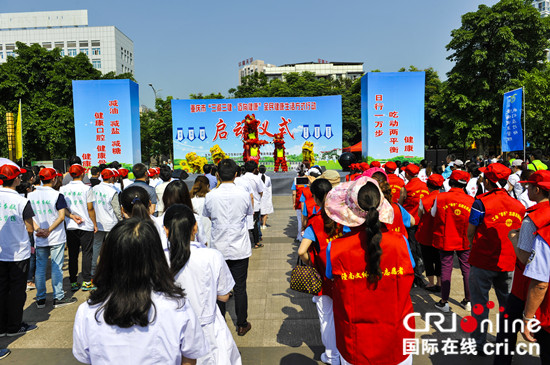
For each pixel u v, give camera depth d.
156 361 1.45
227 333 2.40
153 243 1.51
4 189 3.97
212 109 18.31
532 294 2.38
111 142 12.76
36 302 4.96
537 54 21.97
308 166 10.13
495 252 3.28
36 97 22.44
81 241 5.26
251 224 6.17
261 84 34.69
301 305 4.60
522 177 4.83
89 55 74.50
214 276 2.24
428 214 4.60
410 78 12.87
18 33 74.44
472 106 21.97
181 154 18.42
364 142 13.72
